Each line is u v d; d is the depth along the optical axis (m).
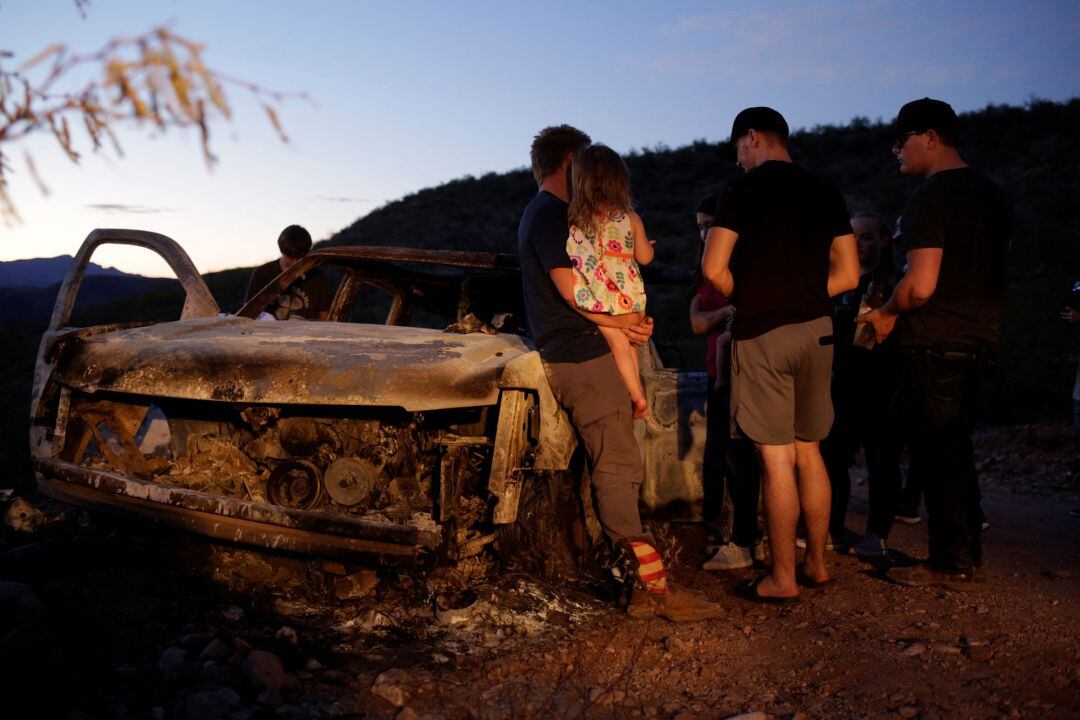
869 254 4.70
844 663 3.24
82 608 3.27
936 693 2.96
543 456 3.61
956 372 3.94
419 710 2.79
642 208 33.09
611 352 3.60
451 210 36.75
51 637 2.61
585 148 3.53
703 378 4.73
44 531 4.11
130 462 4.00
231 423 4.10
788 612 3.83
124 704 2.57
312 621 3.48
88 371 3.79
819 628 3.62
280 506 3.48
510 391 3.48
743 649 3.39
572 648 3.34
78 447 4.01
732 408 3.91
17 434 7.62
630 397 3.64
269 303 5.07
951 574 4.10
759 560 4.59
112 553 3.89
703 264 3.83
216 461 4.03
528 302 3.71
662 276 5.20
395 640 3.37
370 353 3.59
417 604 3.61
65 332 4.14
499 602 3.63
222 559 3.79
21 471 6.14
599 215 3.48
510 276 5.10
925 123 4.02
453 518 3.57
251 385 3.49
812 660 3.28
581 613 3.73
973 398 4.02
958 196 3.87
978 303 3.92
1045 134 31.42
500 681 3.03
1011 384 10.36
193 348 3.67
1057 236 22.30
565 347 3.56
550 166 3.73
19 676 2.48
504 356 3.68
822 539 4.16
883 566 4.57
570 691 2.98
